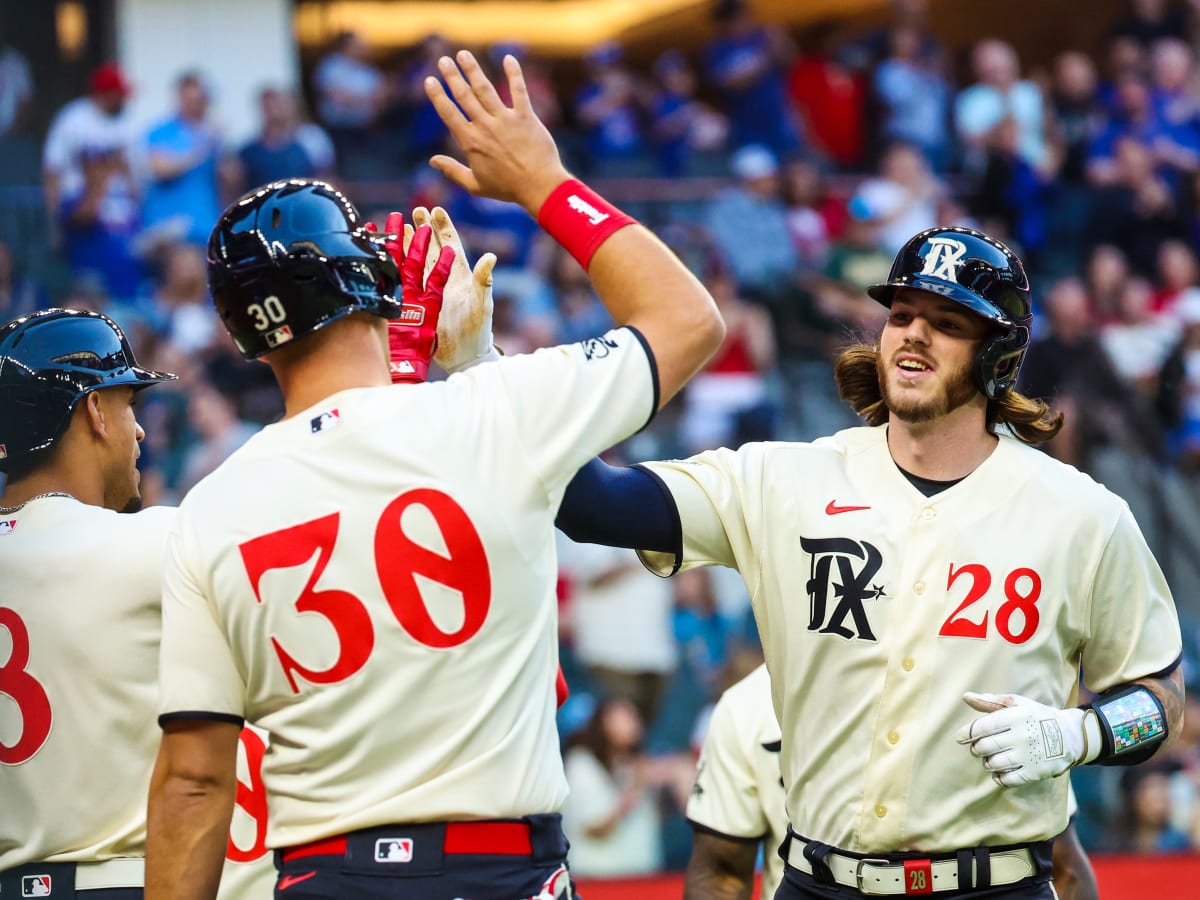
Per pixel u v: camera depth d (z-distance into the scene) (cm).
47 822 1015
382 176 4209
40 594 1016
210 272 864
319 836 833
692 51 5891
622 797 2842
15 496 1067
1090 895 1287
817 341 3753
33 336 1059
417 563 827
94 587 1012
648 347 868
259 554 834
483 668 834
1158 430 3700
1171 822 2942
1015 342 1080
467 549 830
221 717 851
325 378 866
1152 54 4603
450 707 827
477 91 885
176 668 849
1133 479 3603
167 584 862
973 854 1048
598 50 4475
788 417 3688
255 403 3381
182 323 3541
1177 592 3553
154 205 3766
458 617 830
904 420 1091
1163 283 4000
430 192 3809
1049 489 1088
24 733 1016
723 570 3159
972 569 1066
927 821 1048
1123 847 2933
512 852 834
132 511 1133
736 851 1352
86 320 1081
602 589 3075
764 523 1104
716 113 4450
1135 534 1093
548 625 870
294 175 3847
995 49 4347
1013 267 1084
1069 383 3634
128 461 1095
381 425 843
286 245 846
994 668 1055
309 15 5222
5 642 1021
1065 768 998
